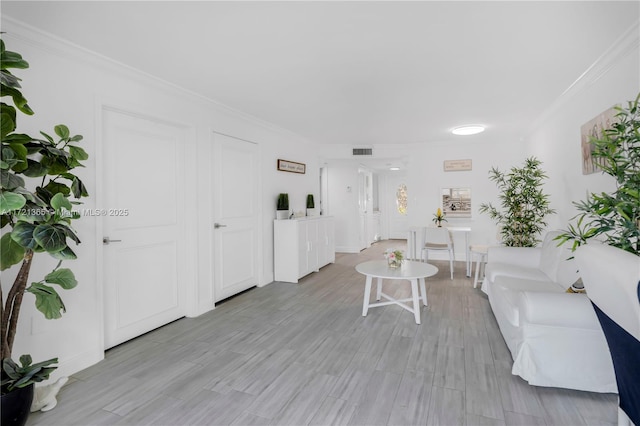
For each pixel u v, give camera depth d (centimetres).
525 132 522
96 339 239
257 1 178
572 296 200
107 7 182
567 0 179
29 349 202
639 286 116
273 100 354
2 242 158
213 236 360
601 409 179
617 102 242
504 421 170
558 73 282
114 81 257
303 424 170
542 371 196
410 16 194
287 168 513
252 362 238
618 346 144
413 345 263
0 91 160
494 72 280
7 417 153
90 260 237
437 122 455
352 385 206
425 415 176
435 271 327
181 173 329
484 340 271
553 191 399
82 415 179
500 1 180
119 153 268
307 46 231
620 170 183
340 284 462
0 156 153
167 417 177
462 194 616
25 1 175
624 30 211
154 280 300
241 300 388
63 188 198
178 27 204
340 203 769
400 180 994
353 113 407
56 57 218
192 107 333
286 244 475
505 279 300
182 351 256
